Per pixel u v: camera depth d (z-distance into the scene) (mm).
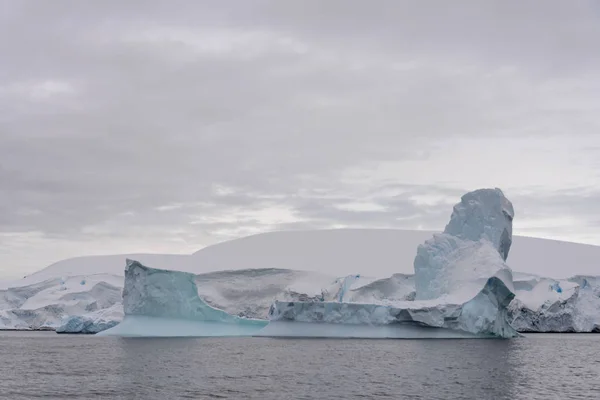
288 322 89812
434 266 86125
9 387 48781
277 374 54219
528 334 114312
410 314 80812
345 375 53406
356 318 84875
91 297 138875
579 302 115562
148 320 93062
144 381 51000
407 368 57312
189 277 92875
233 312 124375
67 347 81750
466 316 80938
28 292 147625
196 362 62719
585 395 45344
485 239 85812
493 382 50094
